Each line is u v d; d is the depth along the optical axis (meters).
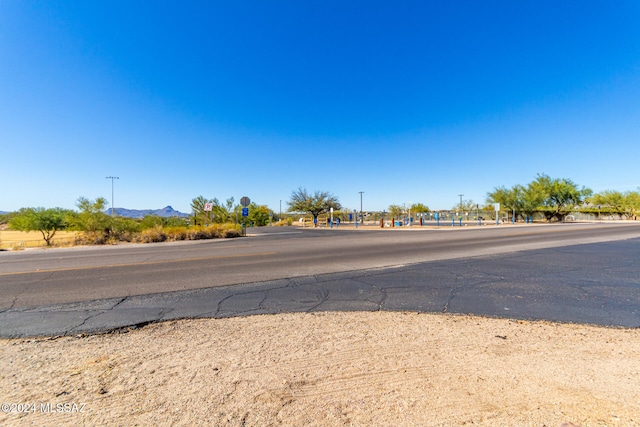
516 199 48.34
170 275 8.72
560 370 3.26
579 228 28.98
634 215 54.25
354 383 3.04
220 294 6.64
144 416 2.57
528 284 7.24
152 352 3.84
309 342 4.06
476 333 4.32
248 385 3.03
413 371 3.27
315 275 8.49
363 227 41.56
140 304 5.97
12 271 9.74
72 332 4.59
